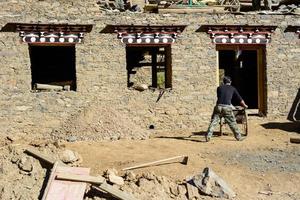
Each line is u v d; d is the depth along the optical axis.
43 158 12.44
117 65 20.66
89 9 20.45
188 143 17.58
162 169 13.80
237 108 19.06
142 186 11.99
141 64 26.97
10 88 19.70
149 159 14.89
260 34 21.83
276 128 20.39
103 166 13.93
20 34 19.80
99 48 20.50
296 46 22.06
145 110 20.80
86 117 19.31
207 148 16.73
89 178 11.60
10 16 19.72
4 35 19.70
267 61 21.86
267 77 21.86
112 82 20.59
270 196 12.36
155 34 20.95
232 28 21.55
